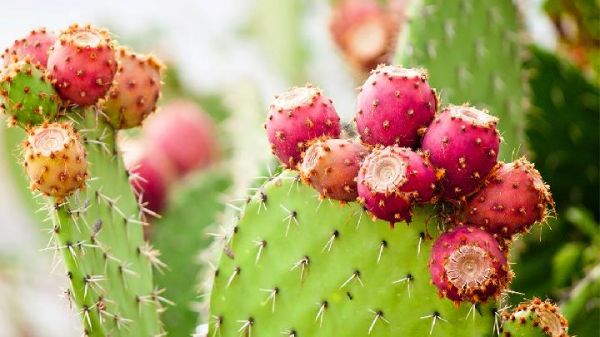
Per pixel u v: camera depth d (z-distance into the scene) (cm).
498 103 162
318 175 126
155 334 144
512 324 126
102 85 133
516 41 165
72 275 132
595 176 187
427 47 158
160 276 181
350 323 131
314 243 132
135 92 138
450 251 122
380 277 129
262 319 134
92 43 133
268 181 134
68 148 129
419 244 128
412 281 129
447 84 159
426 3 158
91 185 135
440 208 127
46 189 129
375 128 126
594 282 160
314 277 132
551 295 177
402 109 125
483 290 122
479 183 124
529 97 177
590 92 181
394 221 124
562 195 189
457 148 123
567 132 185
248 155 182
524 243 176
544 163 187
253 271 134
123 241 140
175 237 184
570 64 179
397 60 158
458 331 128
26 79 130
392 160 123
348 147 126
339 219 131
